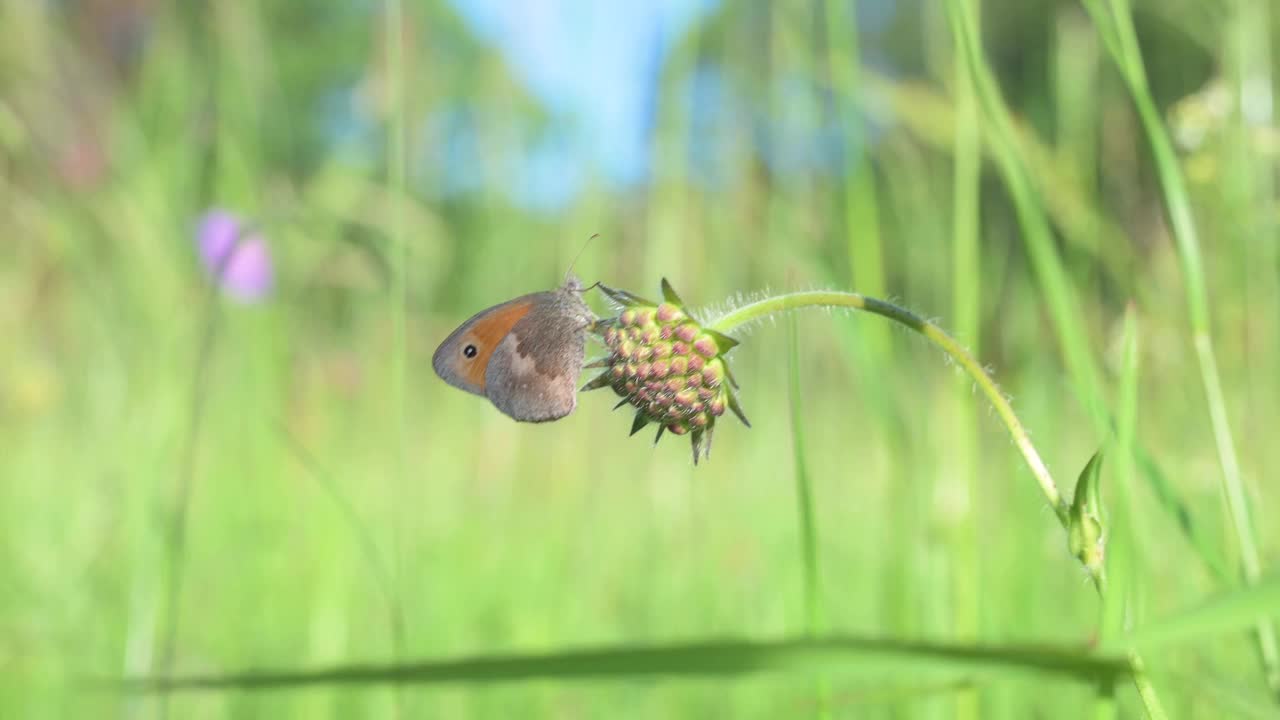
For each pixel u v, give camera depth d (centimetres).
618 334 22
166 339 32
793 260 27
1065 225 29
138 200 35
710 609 33
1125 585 20
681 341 22
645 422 22
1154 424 28
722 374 22
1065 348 22
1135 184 31
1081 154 30
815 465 36
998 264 31
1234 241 28
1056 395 30
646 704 30
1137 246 31
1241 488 23
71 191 36
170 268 35
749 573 34
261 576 33
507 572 34
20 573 31
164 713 26
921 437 27
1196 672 23
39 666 29
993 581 28
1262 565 24
